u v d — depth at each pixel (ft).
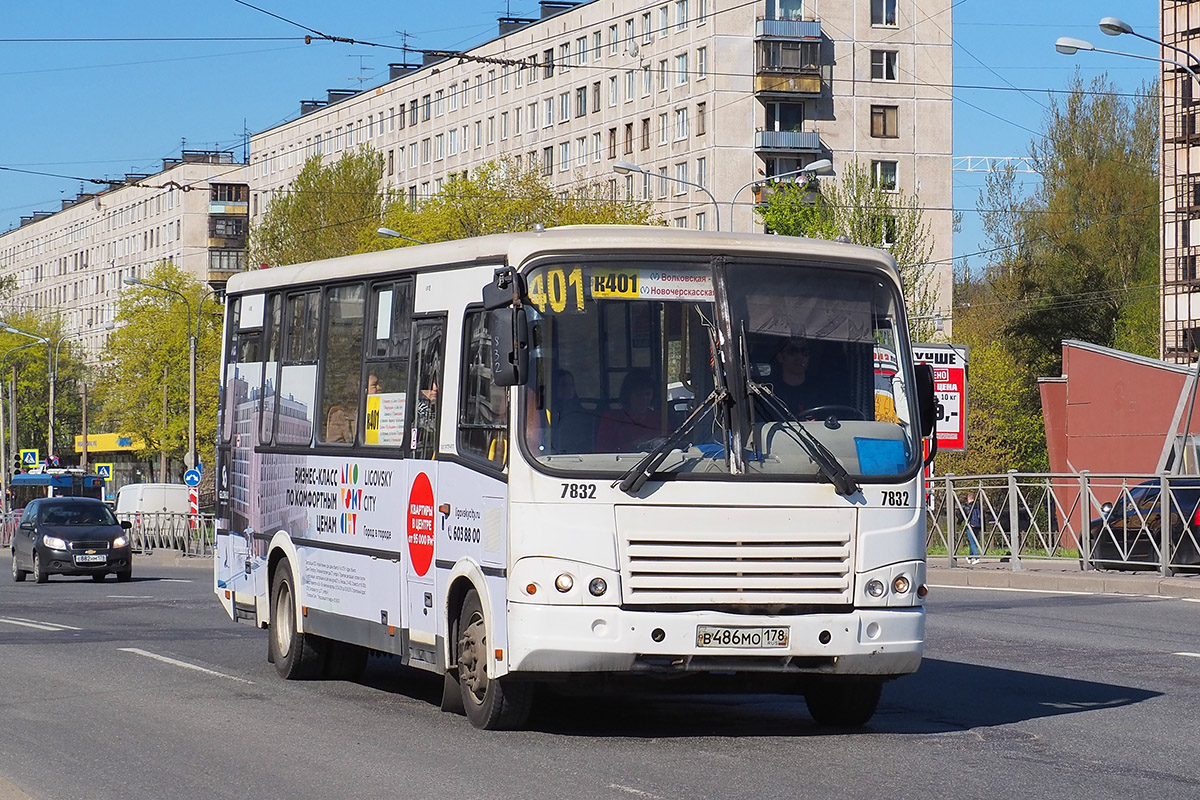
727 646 33.68
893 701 41.70
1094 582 77.41
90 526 118.52
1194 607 67.62
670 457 34.09
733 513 34.06
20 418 405.59
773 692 37.60
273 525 49.47
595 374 34.63
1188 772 31.30
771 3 299.99
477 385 36.68
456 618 37.96
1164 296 224.33
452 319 38.37
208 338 306.55
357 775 31.68
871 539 34.73
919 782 30.30
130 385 308.19
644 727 37.78
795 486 34.35
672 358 34.83
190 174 463.42
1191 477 76.69
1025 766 32.01
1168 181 224.94
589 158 333.62
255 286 52.01
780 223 208.54
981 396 208.85
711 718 39.42
